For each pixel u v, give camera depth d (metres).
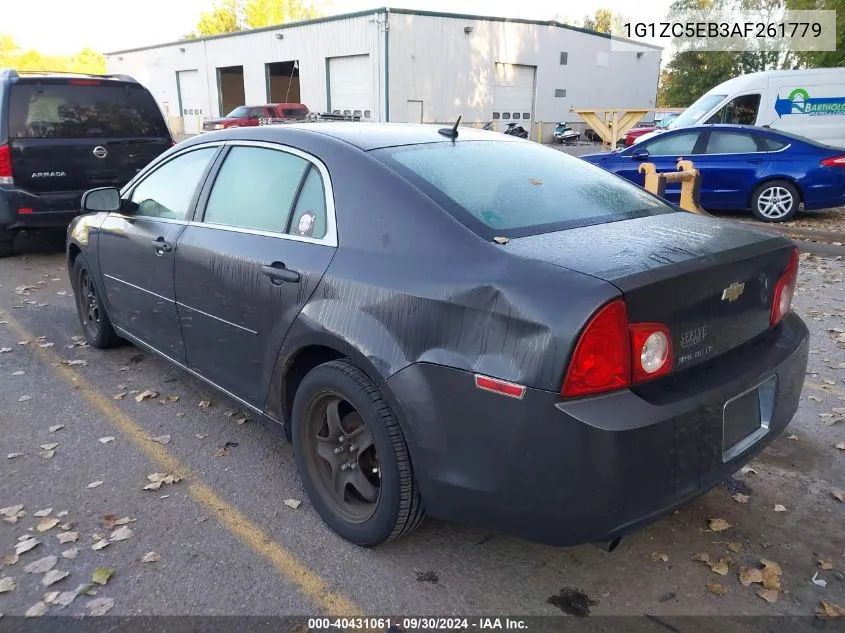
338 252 2.81
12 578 2.70
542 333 2.13
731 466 2.49
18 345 5.35
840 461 3.60
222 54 38.25
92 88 8.00
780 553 2.87
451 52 31.47
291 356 2.99
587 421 2.09
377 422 2.60
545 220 2.74
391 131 3.34
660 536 2.99
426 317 2.42
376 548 2.88
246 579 2.70
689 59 41.88
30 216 7.69
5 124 7.41
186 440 3.84
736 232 2.83
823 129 13.01
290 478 3.45
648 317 2.20
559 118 37.50
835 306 6.28
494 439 2.26
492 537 2.97
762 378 2.56
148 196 4.21
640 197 3.32
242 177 3.46
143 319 4.27
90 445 3.77
